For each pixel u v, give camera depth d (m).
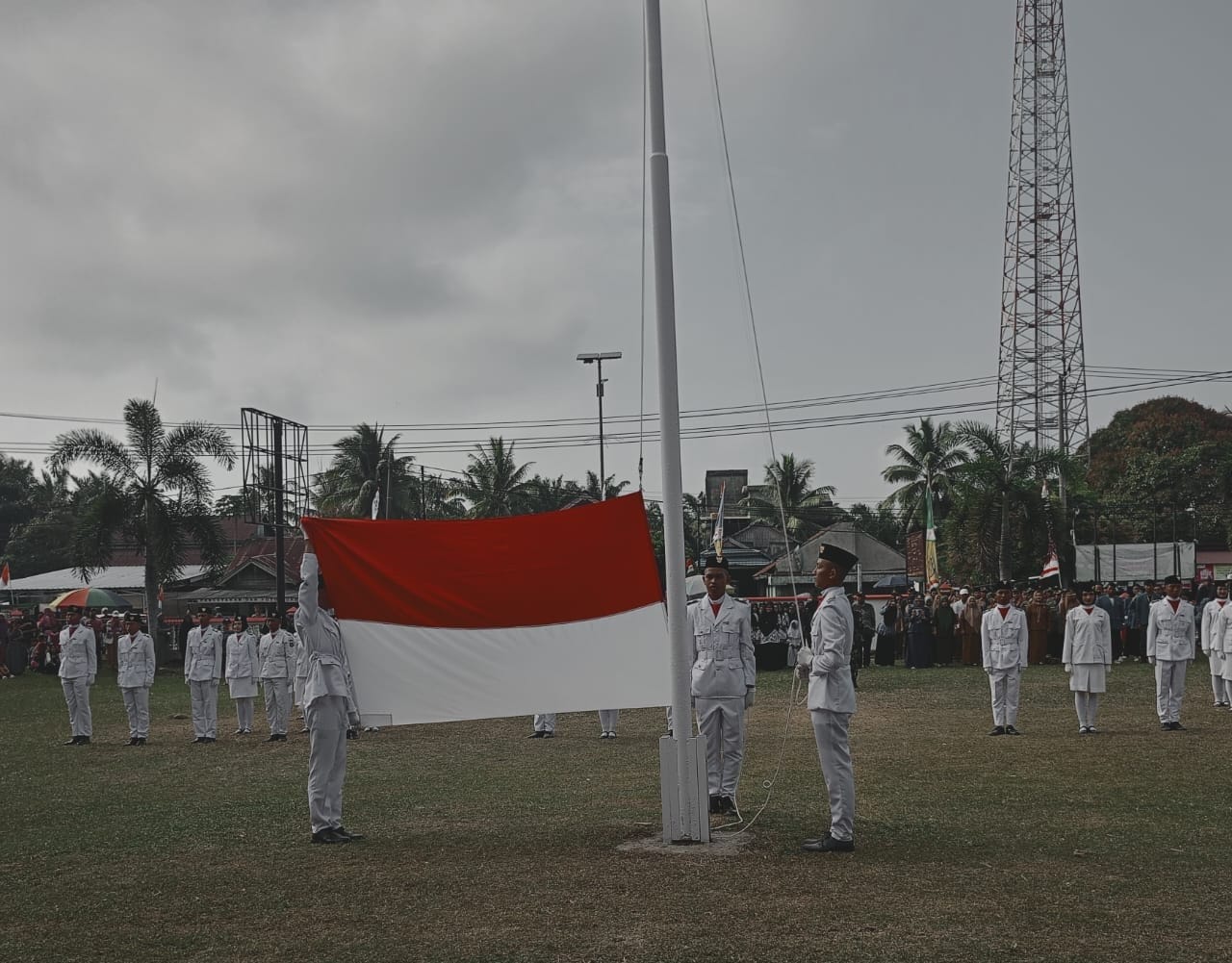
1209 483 63.84
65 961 6.39
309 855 8.98
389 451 62.31
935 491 64.94
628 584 9.92
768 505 70.00
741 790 11.86
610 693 9.72
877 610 45.94
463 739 17.62
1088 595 16.61
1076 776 12.25
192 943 6.66
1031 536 40.28
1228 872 7.88
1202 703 20.58
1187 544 42.06
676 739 9.05
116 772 15.12
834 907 7.02
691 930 6.57
